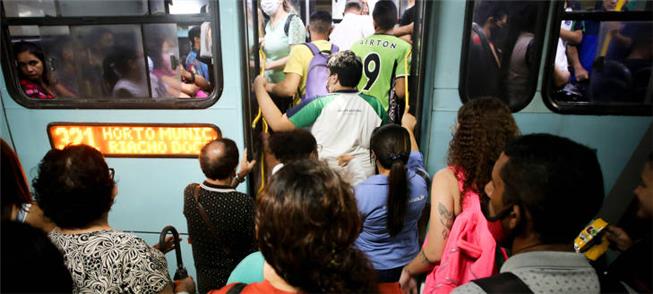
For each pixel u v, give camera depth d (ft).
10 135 6.41
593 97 5.60
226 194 4.87
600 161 5.83
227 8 5.68
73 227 3.43
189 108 6.12
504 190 2.56
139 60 5.96
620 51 5.39
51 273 2.08
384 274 4.92
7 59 5.99
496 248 4.08
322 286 2.08
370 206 4.58
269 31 6.11
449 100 5.86
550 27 5.38
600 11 5.26
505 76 5.65
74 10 5.75
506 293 2.31
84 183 3.29
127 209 6.74
